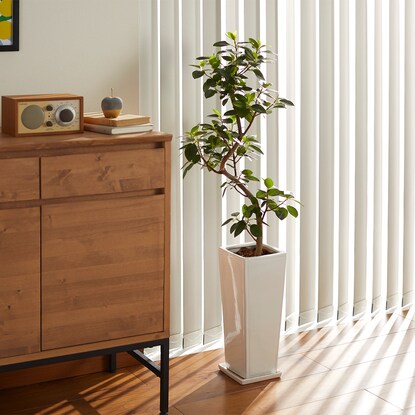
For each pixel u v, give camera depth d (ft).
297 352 12.48
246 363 11.45
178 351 12.51
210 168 11.32
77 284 9.95
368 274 14.23
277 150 12.80
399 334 13.23
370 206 14.06
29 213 9.55
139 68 11.84
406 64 13.78
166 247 10.41
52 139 9.70
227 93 11.10
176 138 12.01
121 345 10.32
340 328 13.44
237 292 11.37
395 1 13.52
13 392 11.17
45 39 11.18
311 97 12.98
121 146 9.93
